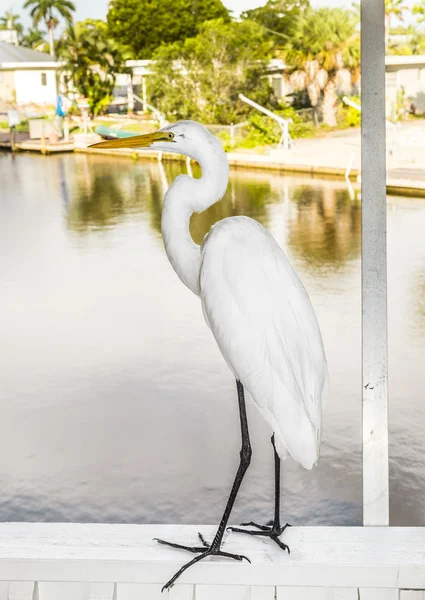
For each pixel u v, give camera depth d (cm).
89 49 998
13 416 394
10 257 676
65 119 1026
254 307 147
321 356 154
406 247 655
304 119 972
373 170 167
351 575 154
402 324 498
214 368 456
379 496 171
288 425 145
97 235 744
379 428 171
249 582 155
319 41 963
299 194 870
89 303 575
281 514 295
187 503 306
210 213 804
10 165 1007
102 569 155
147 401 409
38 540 162
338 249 670
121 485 321
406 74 847
